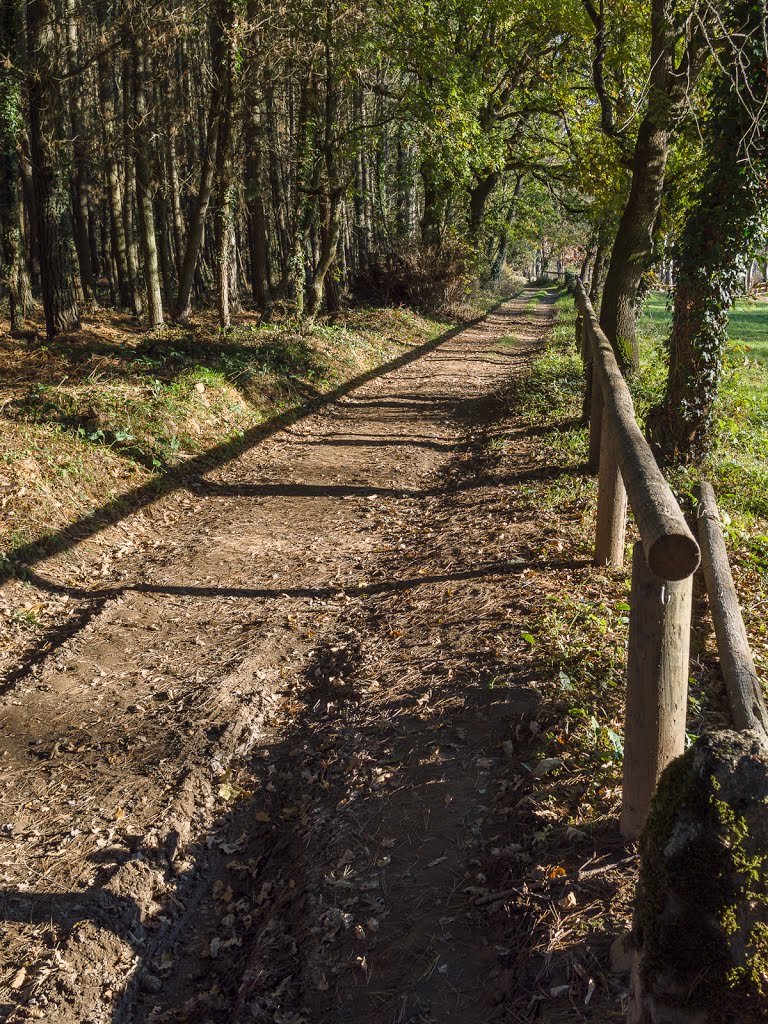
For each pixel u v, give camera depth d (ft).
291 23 54.24
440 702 14.74
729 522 20.70
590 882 9.58
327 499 29.76
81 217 83.20
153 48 57.93
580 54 51.85
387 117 58.65
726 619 13.83
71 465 26.58
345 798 12.91
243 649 18.45
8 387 33.27
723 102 23.58
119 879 11.66
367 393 49.11
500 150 64.85
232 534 26.30
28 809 13.30
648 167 32.78
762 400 35.04
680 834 5.78
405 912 10.42
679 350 25.31
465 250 92.84
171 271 86.89
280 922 11.12
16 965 10.30
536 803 11.30
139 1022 10.02
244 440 35.83
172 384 36.29
